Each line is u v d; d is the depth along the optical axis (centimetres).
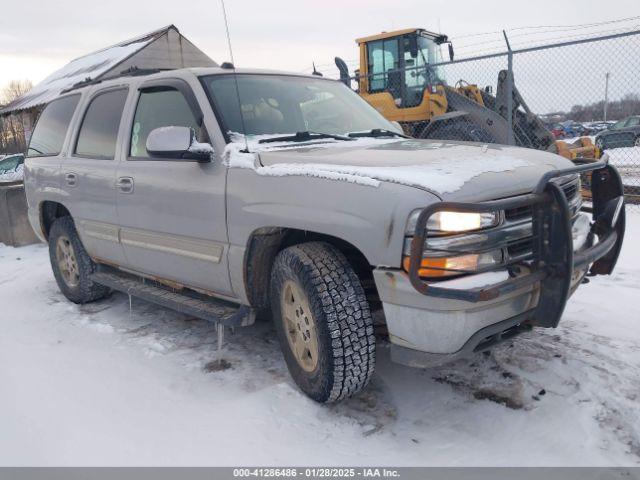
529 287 272
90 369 361
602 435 270
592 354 352
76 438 276
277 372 354
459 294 245
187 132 330
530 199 260
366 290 323
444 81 1138
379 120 443
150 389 332
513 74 909
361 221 268
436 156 310
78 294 505
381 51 1140
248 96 381
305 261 294
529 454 262
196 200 350
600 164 314
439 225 252
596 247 304
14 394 322
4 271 682
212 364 369
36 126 572
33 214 552
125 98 439
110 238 438
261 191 312
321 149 337
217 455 264
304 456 264
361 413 303
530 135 988
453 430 286
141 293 417
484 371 341
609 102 855
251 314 344
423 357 267
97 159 448
